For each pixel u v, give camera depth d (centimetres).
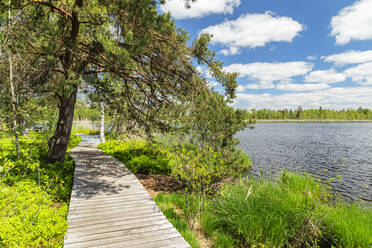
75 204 489
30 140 1076
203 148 813
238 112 877
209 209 573
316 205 498
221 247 436
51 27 542
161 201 636
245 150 2322
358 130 5616
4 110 716
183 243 365
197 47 691
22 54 614
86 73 734
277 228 457
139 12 545
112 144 1388
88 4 621
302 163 1662
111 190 587
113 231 388
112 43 532
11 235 325
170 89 798
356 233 439
